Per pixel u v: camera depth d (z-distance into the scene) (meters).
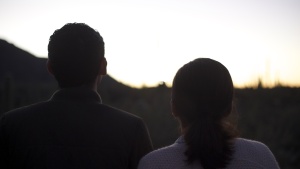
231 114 2.46
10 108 15.41
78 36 2.74
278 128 13.70
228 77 2.41
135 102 18.66
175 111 2.46
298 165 10.89
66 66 2.74
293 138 12.88
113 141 2.74
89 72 2.77
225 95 2.38
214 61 2.42
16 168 2.72
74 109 2.76
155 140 13.16
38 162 2.65
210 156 2.27
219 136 2.31
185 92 2.39
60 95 2.80
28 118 2.76
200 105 2.37
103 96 22.39
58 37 2.75
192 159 2.30
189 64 2.43
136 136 2.80
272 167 2.38
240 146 2.40
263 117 15.45
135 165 2.80
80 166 2.66
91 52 2.75
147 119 14.41
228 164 2.30
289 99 19.98
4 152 2.78
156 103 16.91
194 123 2.36
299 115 14.82
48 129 2.71
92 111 2.78
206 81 2.37
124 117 2.83
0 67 53.03
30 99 20.31
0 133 2.77
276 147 11.90
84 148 2.70
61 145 2.69
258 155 2.39
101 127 2.75
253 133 13.02
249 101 18.34
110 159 2.72
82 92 2.79
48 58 2.82
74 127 2.72
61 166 2.65
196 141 2.29
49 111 2.76
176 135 13.33
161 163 2.39
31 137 2.70
